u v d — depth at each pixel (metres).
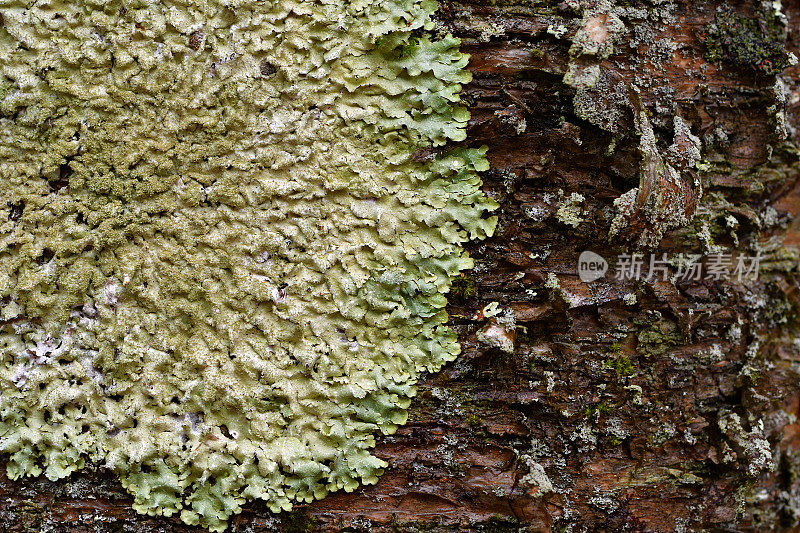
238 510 0.45
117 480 0.45
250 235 0.45
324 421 0.45
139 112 0.45
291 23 0.45
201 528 0.45
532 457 0.45
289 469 0.45
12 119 0.45
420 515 0.45
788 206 0.48
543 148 0.45
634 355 0.46
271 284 0.45
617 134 0.45
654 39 0.46
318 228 0.45
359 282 0.45
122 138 0.45
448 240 0.45
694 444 0.46
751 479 0.46
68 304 0.45
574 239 0.46
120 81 0.45
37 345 0.45
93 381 0.45
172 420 0.45
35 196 0.45
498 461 0.45
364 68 0.45
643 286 0.46
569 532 0.45
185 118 0.45
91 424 0.45
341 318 0.45
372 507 0.45
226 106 0.45
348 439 0.45
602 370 0.46
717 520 0.46
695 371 0.46
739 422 0.46
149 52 0.45
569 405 0.45
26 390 0.45
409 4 0.45
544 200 0.46
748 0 0.46
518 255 0.46
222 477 0.45
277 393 0.45
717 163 0.46
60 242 0.45
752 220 0.46
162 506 0.45
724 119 0.46
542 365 0.46
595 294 0.46
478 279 0.45
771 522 0.47
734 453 0.46
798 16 0.47
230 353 0.45
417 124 0.45
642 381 0.46
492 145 0.45
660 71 0.46
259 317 0.45
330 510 0.45
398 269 0.45
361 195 0.45
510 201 0.46
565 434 0.45
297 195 0.45
